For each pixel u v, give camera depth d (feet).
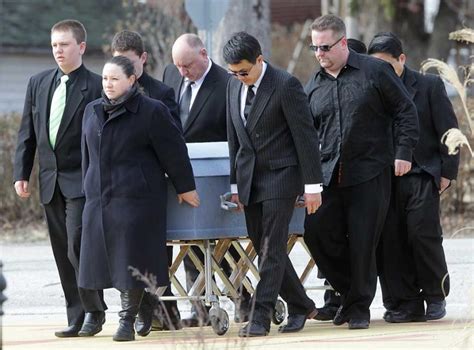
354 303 88.58
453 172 94.12
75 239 86.84
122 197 82.74
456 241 155.94
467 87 81.97
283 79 83.46
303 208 89.76
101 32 282.15
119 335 82.74
